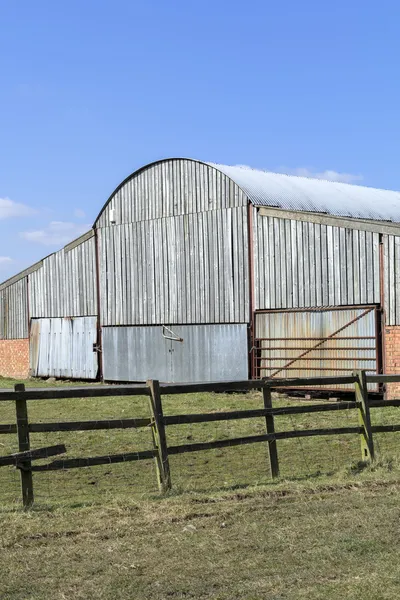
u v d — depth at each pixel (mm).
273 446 12070
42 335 38094
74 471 13383
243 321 28031
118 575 7629
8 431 10156
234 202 28500
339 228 25000
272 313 27047
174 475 12656
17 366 39906
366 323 24141
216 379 28969
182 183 30547
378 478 11656
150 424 11117
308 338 25812
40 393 10281
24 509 10062
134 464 13883
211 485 11703
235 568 7734
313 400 25000
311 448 14836
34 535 8945
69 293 36312
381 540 8453
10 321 40500
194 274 29969
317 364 25484
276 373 26797
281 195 28656
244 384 11867
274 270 27031
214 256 29188
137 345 32500
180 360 30484
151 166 31828
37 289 38469
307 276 25953
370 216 29656
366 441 12820
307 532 8852
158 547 8484
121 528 9227
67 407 23750
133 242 32656
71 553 8328
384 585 7098
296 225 26344
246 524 9266
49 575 7691
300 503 10234
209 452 14719
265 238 27375
